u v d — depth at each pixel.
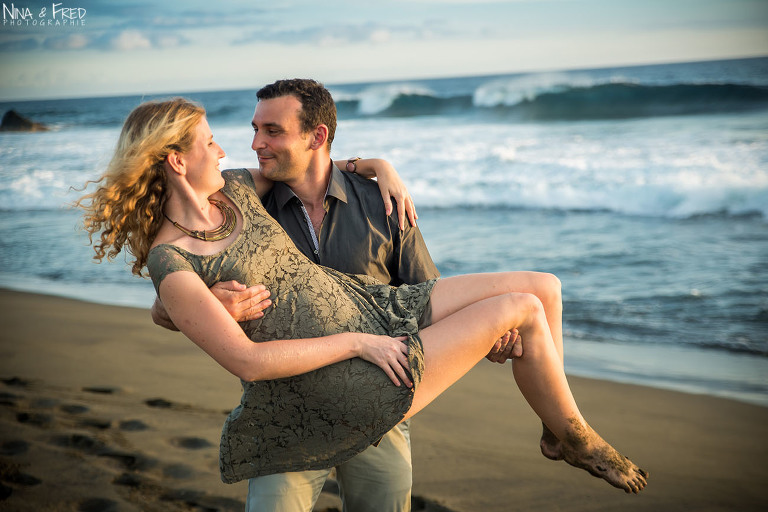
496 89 22.81
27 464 3.45
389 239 2.55
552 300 2.38
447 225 11.20
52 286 8.30
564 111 22.05
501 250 9.29
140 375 4.95
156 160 2.13
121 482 3.28
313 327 2.16
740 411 4.56
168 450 3.64
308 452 2.18
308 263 2.28
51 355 5.49
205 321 2.00
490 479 3.49
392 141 19.12
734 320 6.36
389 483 2.35
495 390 4.89
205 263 2.11
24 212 13.76
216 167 2.22
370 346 2.12
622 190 11.86
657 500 3.36
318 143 2.44
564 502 3.27
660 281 7.64
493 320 2.21
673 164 13.31
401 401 2.14
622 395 4.88
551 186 12.45
